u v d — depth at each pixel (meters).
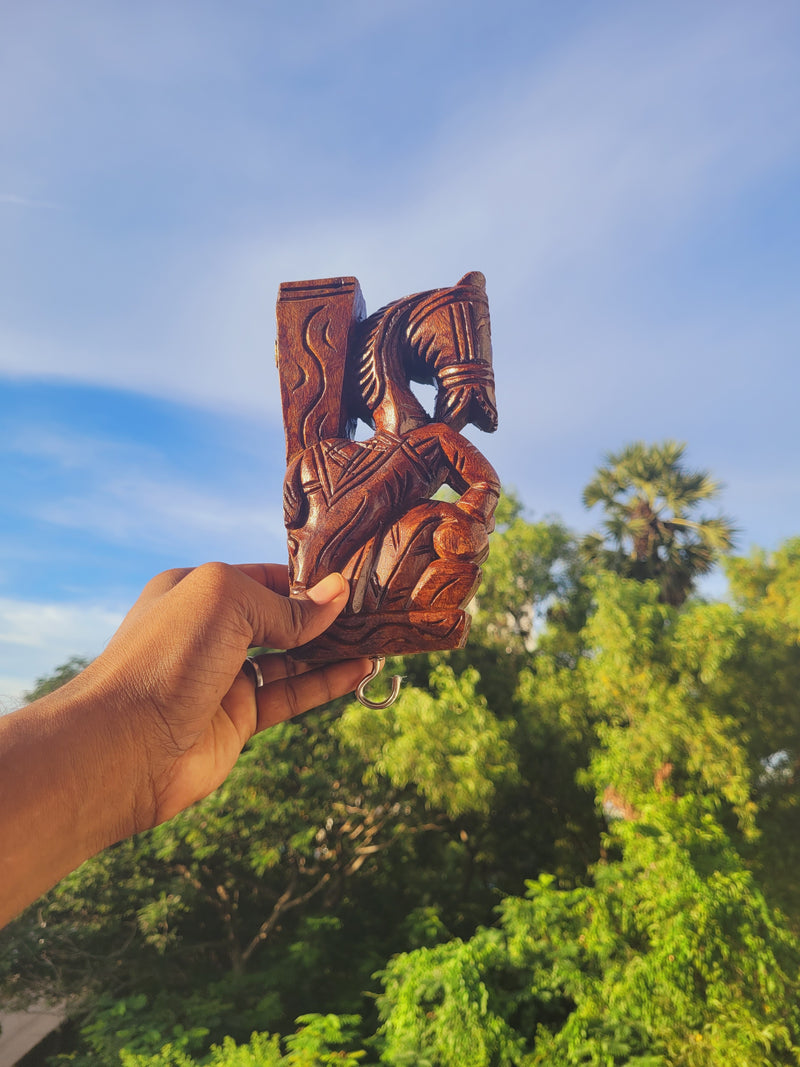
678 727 7.27
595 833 9.73
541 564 10.03
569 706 8.68
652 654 7.90
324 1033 5.13
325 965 8.07
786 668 8.66
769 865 7.77
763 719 8.45
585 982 4.72
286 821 7.92
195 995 7.11
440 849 9.90
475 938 5.11
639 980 4.59
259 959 8.48
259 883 8.80
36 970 7.27
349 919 9.09
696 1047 4.36
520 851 9.93
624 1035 4.41
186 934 8.64
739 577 11.98
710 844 5.53
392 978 5.18
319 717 8.49
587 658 9.20
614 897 5.20
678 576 12.95
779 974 4.57
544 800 9.72
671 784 7.62
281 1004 7.46
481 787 7.05
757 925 4.82
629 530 13.14
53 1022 8.16
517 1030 4.71
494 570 9.48
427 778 7.25
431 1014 4.75
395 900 9.68
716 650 7.54
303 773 7.98
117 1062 5.95
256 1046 5.30
